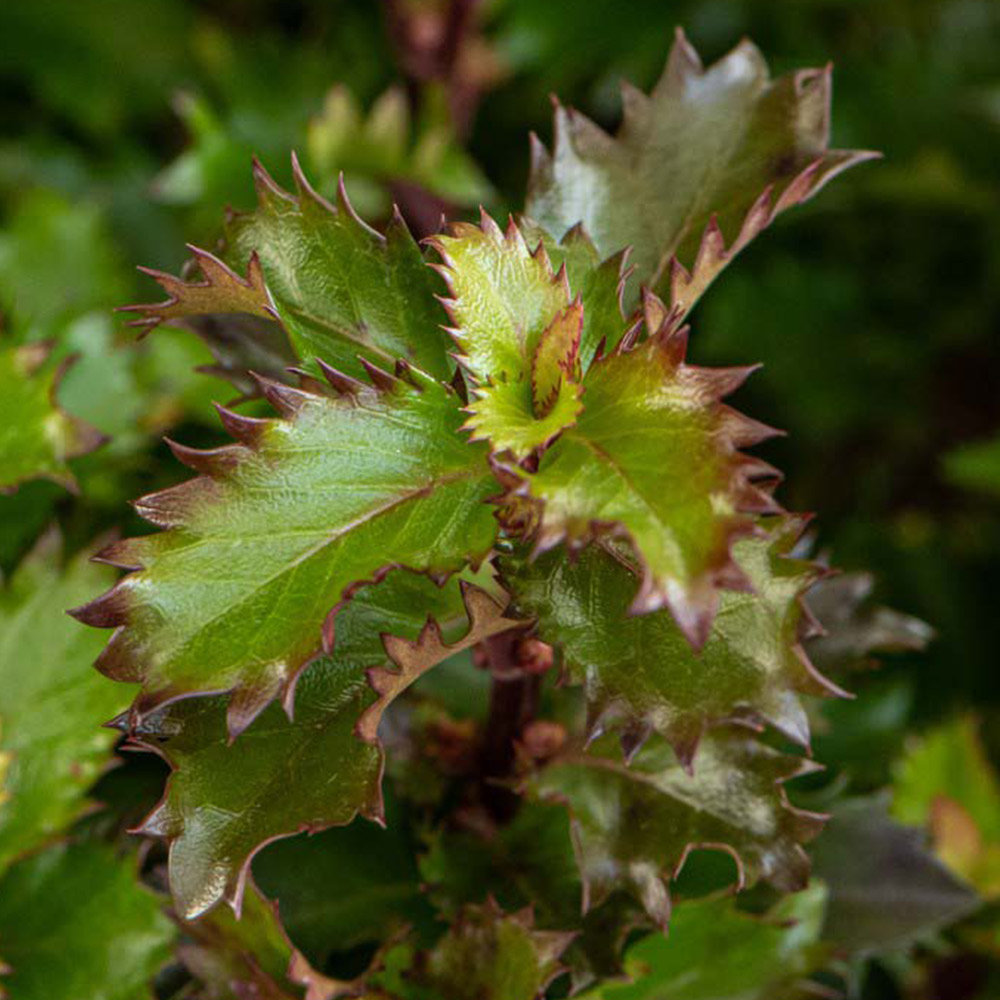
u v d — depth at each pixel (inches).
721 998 14.3
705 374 12.2
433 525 12.5
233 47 24.6
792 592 12.7
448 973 13.8
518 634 13.3
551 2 24.5
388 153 20.0
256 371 14.0
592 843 13.6
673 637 12.7
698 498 11.9
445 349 13.2
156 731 12.7
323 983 13.4
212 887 12.5
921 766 16.8
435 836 14.3
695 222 13.9
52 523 14.6
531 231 13.1
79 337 16.8
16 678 14.4
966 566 24.4
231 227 13.2
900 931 14.8
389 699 12.6
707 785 13.7
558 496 12.1
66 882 14.3
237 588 12.3
